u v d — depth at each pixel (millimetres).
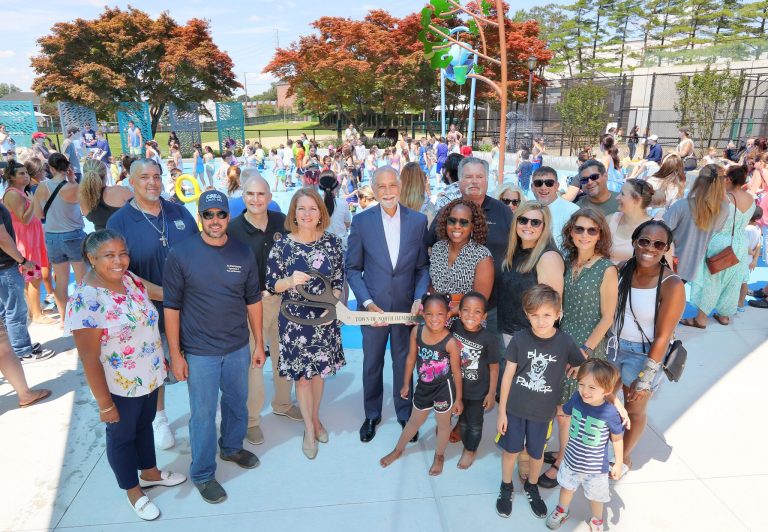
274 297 3795
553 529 2881
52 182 5398
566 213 4281
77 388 4430
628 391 3213
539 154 17000
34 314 5801
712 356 4906
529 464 3125
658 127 26688
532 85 36844
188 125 38656
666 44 58312
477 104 37031
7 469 3406
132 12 37438
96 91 35312
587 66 62500
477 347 3186
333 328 3568
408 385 3607
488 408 3398
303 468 3447
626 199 3771
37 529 2896
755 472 3334
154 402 3070
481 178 3748
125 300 2756
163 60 36250
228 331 3066
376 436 3828
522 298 3059
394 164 20797
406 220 3623
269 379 4645
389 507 3078
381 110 42812
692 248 4848
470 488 3252
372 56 36906
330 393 4453
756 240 6344
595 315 3104
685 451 3553
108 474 3371
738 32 53656
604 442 2695
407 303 3711
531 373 2898
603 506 3037
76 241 5477
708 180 4582
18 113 28359
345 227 5848
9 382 4141
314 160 18516
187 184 17828
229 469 3438
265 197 3633
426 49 12297
